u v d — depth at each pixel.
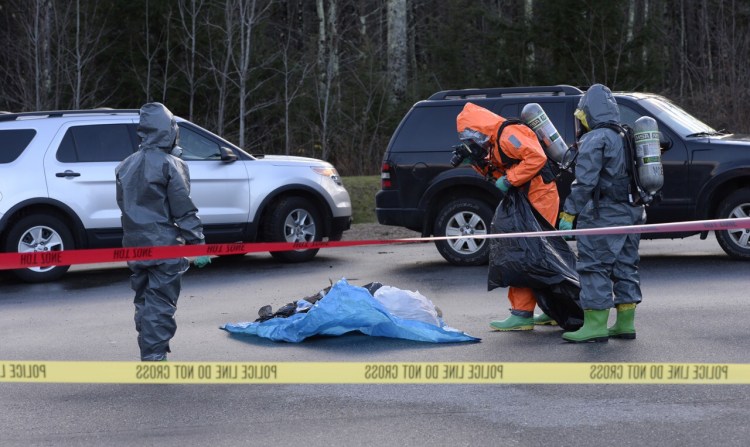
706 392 9.02
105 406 9.06
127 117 18.27
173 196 10.09
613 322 12.41
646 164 10.87
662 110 17.44
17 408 9.09
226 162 18.59
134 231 10.11
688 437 7.80
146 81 37.72
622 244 11.04
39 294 16.22
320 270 18.03
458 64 42.34
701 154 16.84
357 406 8.87
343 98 38.59
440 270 17.41
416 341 11.47
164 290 10.13
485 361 10.36
